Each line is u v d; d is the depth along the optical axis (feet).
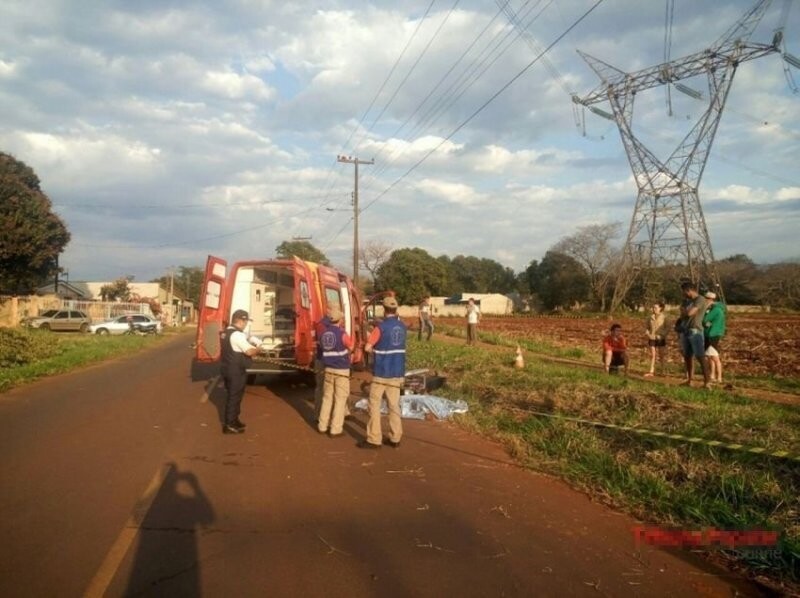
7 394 43.01
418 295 255.29
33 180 140.15
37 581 13.83
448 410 35.27
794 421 28.32
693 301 41.14
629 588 14.30
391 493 20.95
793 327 124.88
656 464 22.80
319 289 44.09
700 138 133.18
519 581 14.44
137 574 14.28
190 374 56.95
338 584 14.01
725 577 15.06
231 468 23.73
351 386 46.96
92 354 72.69
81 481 21.61
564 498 20.84
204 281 42.37
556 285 262.67
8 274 135.03
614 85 132.98
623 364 49.26
